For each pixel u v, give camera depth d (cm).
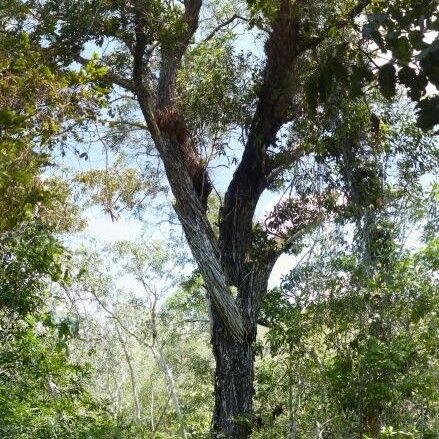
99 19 1069
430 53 215
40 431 750
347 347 1093
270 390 1230
